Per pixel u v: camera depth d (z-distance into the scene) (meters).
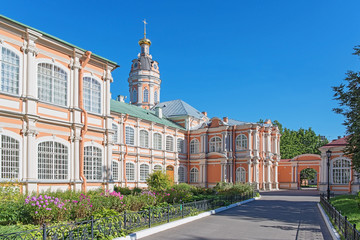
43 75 18.67
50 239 9.49
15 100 16.91
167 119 48.62
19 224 11.48
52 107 18.98
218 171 44.97
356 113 20.84
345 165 38.53
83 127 20.81
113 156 33.50
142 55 57.38
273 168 50.34
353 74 20.89
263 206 24.03
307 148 67.00
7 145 16.42
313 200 29.73
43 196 13.96
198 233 13.09
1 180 15.70
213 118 46.62
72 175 19.84
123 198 16.25
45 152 18.33
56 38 19.03
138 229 12.73
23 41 17.55
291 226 15.18
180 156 45.88
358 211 17.11
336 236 11.59
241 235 12.86
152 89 55.97
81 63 21.19
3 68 16.53
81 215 13.70
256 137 44.75
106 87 23.30
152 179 28.02
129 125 36.44
